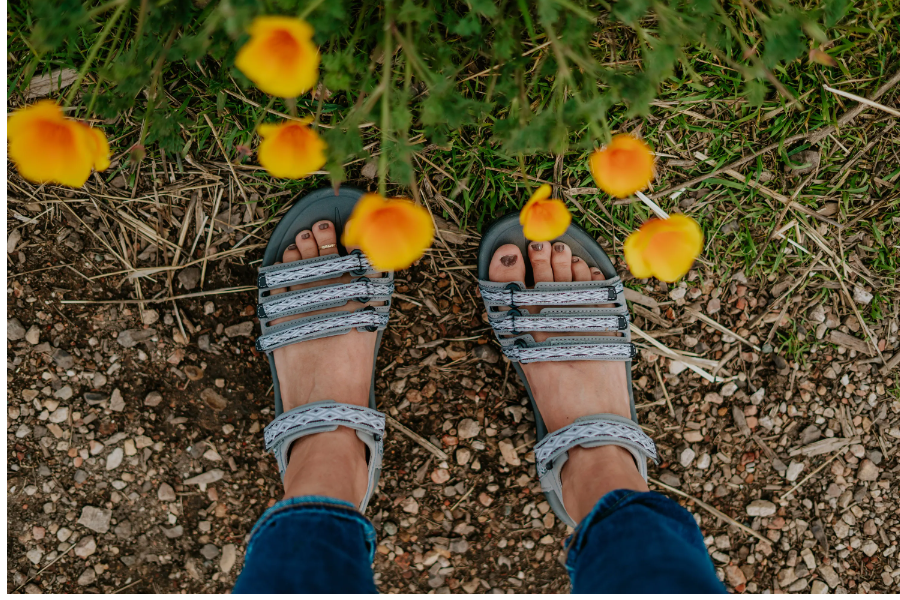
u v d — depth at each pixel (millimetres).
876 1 714
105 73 571
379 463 727
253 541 635
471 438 764
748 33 714
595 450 711
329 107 715
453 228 748
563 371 740
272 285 735
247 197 742
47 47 552
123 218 739
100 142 565
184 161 733
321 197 741
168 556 762
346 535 634
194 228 744
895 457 774
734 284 761
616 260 760
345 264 739
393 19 577
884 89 731
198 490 759
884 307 764
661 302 763
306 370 733
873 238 755
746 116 735
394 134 714
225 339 752
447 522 767
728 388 769
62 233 738
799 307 764
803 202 751
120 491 757
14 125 505
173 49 594
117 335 748
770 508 773
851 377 770
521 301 740
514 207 749
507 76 623
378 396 760
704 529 775
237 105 719
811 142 742
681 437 771
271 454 759
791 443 773
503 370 763
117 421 752
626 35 714
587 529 640
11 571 757
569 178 741
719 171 743
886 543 778
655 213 751
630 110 593
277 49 485
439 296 756
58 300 743
